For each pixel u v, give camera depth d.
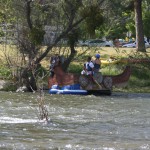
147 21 181.50
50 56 84.25
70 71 89.81
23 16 80.00
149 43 185.88
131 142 35.75
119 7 86.62
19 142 35.06
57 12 81.50
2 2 79.81
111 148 33.31
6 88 78.19
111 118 47.91
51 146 33.84
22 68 78.25
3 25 80.69
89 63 74.62
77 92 73.81
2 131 39.19
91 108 56.06
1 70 82.19
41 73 79.81
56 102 62.00
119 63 96.31
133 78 89.75
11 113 49.72
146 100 67.06
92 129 41.25
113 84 76.06
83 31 83.31
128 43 186.75
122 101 65.12
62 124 43.41
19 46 80.06
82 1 79.25
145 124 44.38
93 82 74.75
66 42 83.88
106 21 88.00
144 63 96.75
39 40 78.31
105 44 162.38
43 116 45.31
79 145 34.28
